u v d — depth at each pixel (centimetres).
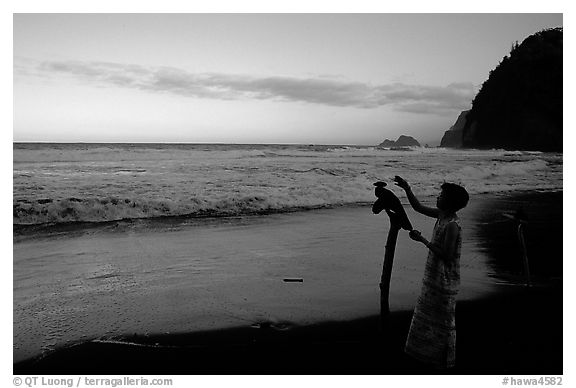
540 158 2698
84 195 1063
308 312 464
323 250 717
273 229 873
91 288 532
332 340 402
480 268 623
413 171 1759
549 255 695
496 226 910
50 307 473
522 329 428
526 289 539
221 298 502
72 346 389
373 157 2645
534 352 383
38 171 1489
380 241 780
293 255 684
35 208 920
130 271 597
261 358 371
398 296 512
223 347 388
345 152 3253
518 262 655
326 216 1020
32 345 390
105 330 419
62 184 1220
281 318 448
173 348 387
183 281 560
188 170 1681
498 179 1695
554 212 1076
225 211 1066
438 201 341
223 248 723
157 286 541
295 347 389
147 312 461
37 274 583
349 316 454
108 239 778
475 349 387
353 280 569
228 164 1978
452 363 344
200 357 372
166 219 964
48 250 701
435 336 342
